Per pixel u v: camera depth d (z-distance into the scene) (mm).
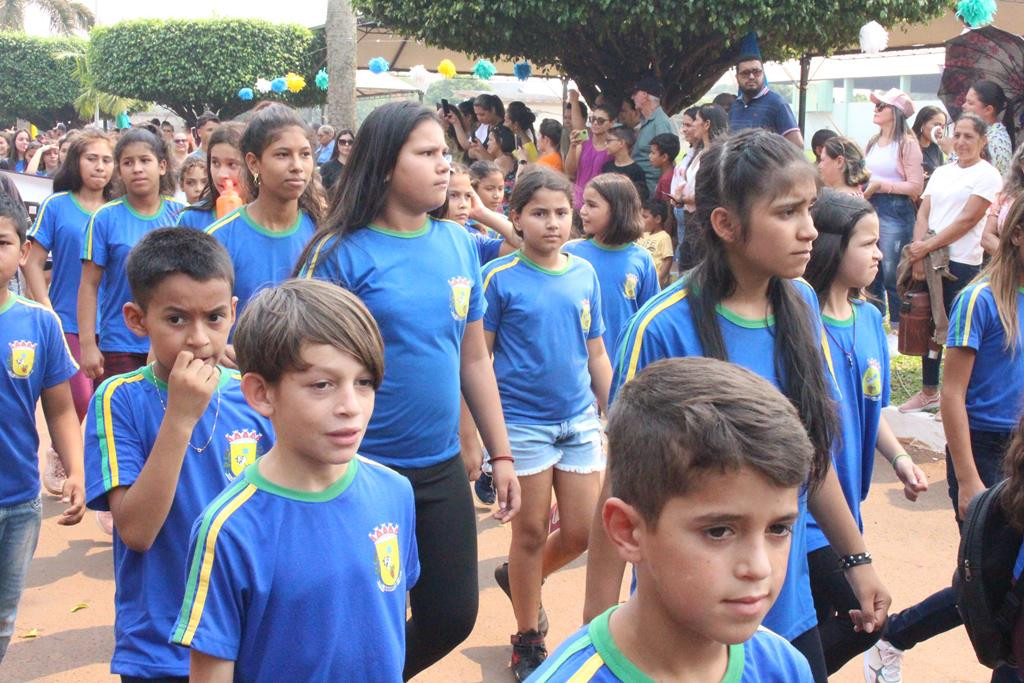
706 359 1615
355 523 2336
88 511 6141
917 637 3738
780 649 1727
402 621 2443
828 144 7016
